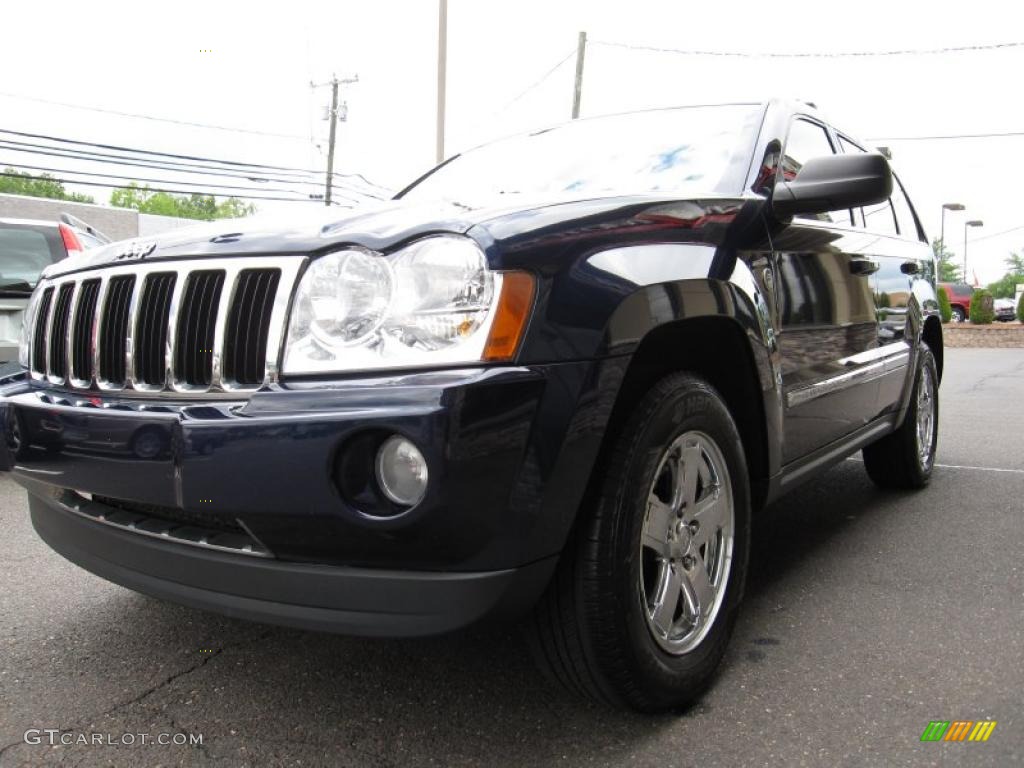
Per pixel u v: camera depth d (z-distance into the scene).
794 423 2.91
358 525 1.76
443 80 14.28
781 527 4.04
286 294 1.95
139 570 2.17
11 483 5.12
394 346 1.84
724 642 2.44
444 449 1.70
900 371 4.09
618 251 2.07
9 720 2.28
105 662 2.63
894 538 3.81
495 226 1.88
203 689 2.45
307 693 2.42
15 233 5.79
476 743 2.14
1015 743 2.08
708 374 2.60
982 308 24.89
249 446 1.83
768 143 3.01
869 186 2.57
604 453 2.07
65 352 2.44
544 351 1.84
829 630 2.79
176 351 2.12
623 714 2.27
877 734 2.13
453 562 1.79
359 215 2.12
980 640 2.68
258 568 1.92
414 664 2.60
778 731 2.16
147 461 1.98
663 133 3.23
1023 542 3.71
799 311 2.90
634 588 2.08
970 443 6.32
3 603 3.12
